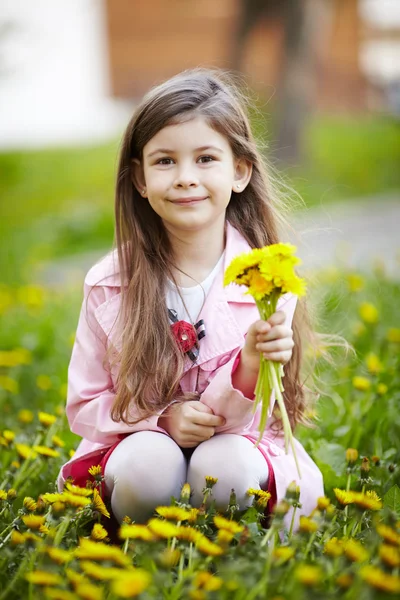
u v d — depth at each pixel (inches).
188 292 106.3
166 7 888.3
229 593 75.5
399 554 75.2
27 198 563.8
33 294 242.5
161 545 80.3
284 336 88.4
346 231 385.1
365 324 177.3
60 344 207.3
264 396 91.0
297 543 83.3
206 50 890.1
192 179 100.0
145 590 75.2
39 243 444.5
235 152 106.0
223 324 104.0
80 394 106.7
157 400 102.1
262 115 138.4
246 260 83.8
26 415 148.8
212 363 103.5
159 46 895.7
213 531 90.7
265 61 797.9
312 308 120.0
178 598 75.8
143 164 104.3
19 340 209.6
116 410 101.7
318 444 124.1
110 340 105.5
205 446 98.6
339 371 155.3
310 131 665.6
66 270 376.5
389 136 658.8
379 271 214.5
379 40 834.8
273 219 112.8
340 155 600.1
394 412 131.9
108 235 455.5
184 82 104.4
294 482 87.4
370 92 834.8
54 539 84.5
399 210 448.5
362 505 89.6
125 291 106.7
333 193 518.0
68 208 534.0
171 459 97.7
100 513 94.2
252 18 565.9
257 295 84.1
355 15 827.4
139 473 96.6
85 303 109.3
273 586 75.4
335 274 219.6
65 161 634.8
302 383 116.3
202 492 94.8
